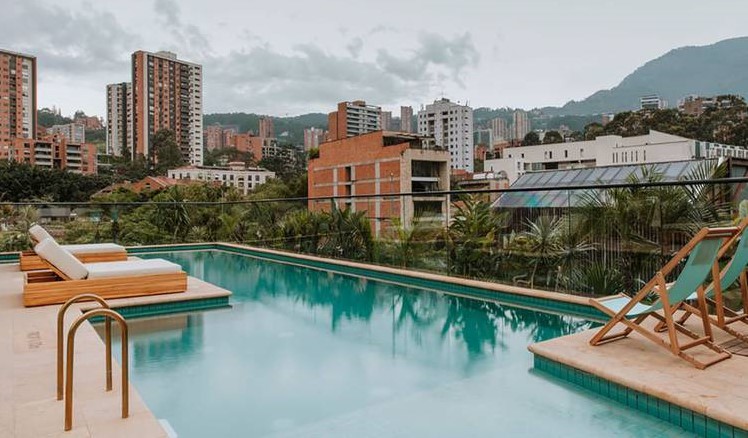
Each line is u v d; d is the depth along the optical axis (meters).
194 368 3.91
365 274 8.76
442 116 104.69
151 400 3.29
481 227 6.95
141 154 97.69
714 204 4.85
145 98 122.25
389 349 4.41
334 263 9.42
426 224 7.84
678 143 49.97
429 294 7.02
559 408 3.11
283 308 6.14
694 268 3.26
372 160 47.34
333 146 51.31
